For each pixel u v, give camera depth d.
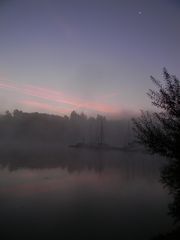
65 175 46.09
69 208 24.27
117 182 39.75
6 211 22.73
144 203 26.73
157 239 11.88
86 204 26.02
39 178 41.66
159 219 21.17
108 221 20.62
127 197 29.28
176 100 8.96
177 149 8.78
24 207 24.23
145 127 9.61
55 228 18.66
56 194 30.33
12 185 34.62
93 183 38.44
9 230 17.94
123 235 17.33
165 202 27.05
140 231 18.23
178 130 8.78
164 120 9.07
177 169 9.26
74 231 18.09
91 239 16.83
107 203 26.58
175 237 11.15
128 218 21.42
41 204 25.48
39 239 16.66
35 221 20.20
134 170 55.72
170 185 9.83
